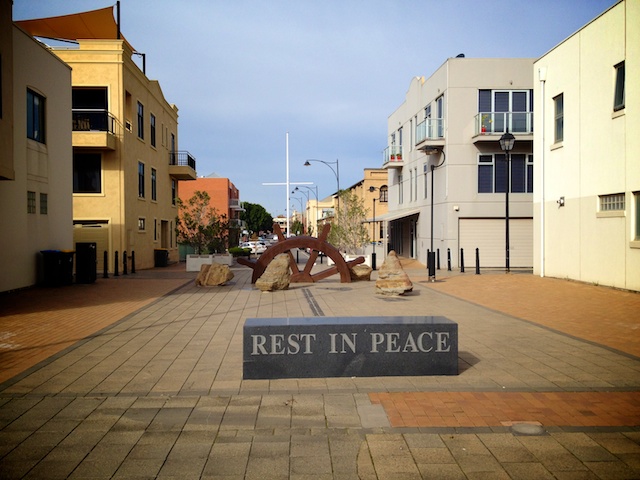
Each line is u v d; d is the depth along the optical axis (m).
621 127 15.27
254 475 4.11
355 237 32.19
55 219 18.73
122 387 6.23
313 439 4.78
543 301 13.49
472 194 27.00
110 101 25.22
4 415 5.33
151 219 30.67
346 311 11.93
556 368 7.05
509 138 21.48
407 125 35.66
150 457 4.41
